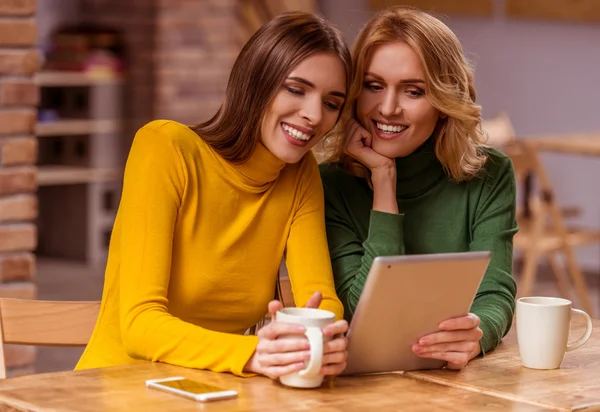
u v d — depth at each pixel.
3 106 3.58
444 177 2.66
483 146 2.69
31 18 3.61
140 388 1.94
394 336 2.11
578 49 7.46
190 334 2.12
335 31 2.32
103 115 7.63
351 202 2.67
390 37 2.51
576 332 2.54
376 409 1.85
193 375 2.05
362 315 2.05
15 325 2.37
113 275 2.41
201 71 7.55
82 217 7.87
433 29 2.52
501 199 2.64
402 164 2.64
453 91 2.52
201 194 2.34
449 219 2.65
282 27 2.28
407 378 2.10
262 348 2.00
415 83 2.51
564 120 7.55
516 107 7.73
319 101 2.27
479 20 7.82
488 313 2.42
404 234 2.64
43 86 7.65
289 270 2.46
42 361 5.16
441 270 2.06
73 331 2.43
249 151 2.34
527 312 2.18
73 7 7.88
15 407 1.82
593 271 7.56
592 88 7.43
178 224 2.32
